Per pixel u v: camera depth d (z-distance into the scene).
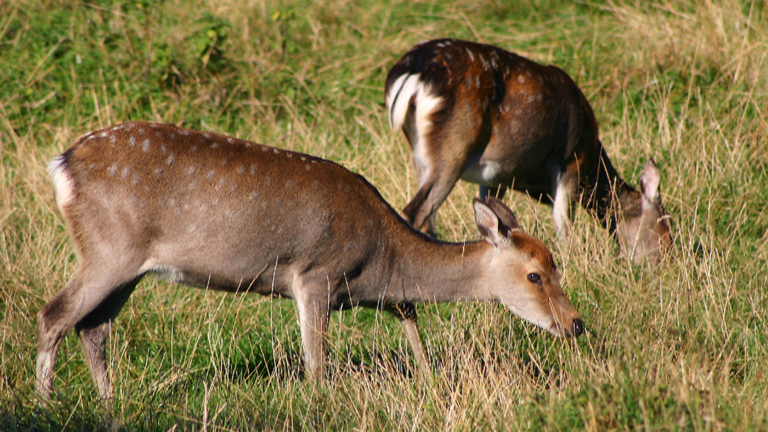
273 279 10.95
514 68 14.99
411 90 14.72
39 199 15.34
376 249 11.19
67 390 10.55
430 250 11.53
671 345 10.47
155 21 22.19
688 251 12.94
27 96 19.36
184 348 12.08
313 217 10.75
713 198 15.86
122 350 11.67
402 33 24.19
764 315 11.61
